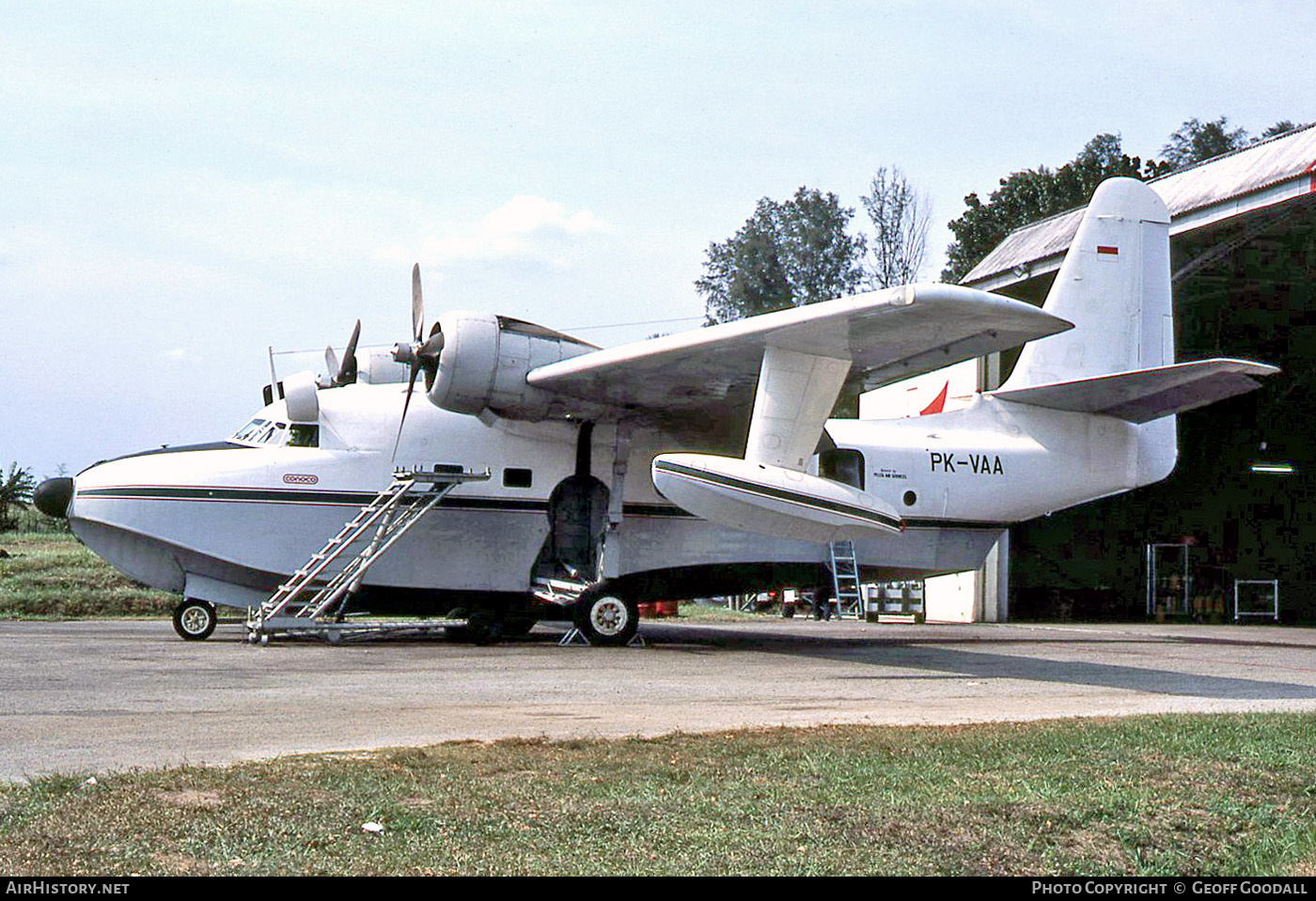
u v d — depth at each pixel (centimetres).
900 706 1089
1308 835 622
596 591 1702
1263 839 616
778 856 555
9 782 675
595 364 1521
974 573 2894
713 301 6338
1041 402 1908
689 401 1664
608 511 1734
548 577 1764
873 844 580
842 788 688
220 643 1650
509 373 1598
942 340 1412
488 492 1734
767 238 6269
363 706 1018
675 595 1836
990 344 1420
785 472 1462
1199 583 3272
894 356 1492
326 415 1719
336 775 686
